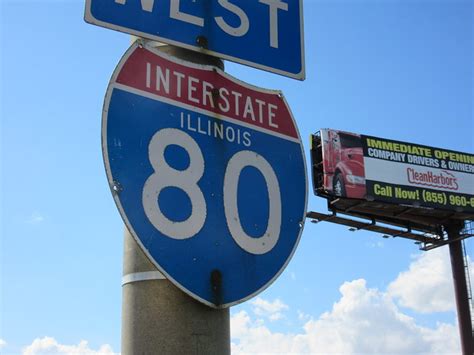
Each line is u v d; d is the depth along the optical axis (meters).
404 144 28.86
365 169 27.47
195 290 3.76
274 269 4.11
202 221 3.90
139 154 3.79
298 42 4.82
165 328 3.76
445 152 29.55
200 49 4.35
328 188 26.45
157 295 3.82
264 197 4.23
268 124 4.45
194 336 3.76
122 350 3.86
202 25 4.41
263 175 4.27
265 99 4.50
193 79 4.19
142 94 3.92
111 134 3.73
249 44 4.59
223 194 4.04
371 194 27.16
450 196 28.86
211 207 3.96
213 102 4.22
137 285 3.88
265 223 4.17
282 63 4.70
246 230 4.06
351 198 26.72
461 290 28.69
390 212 28.05
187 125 4.04
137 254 3.94
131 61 3.95
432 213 28.58
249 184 4.19
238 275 3.94
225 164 4.12
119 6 4.11
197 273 3.79
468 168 29.83
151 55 4.05
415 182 28.39
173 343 3.74
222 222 3.98
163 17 4.26
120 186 3.66
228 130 4.23
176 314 3.78
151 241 3.67
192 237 3.83
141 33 4.14
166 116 3.98
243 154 4.23
